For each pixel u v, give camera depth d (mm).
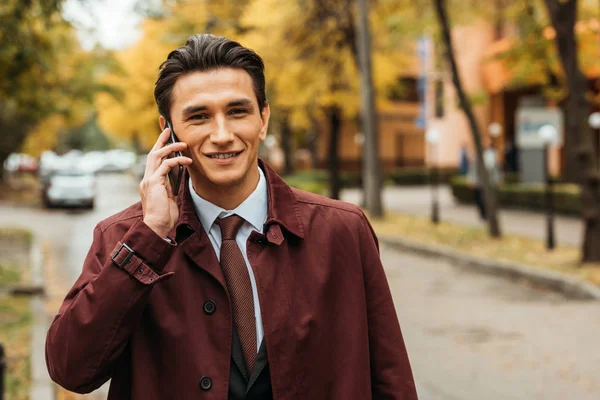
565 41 10219
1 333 7008
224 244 1761
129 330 1623
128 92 30078
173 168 1733
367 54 18062
